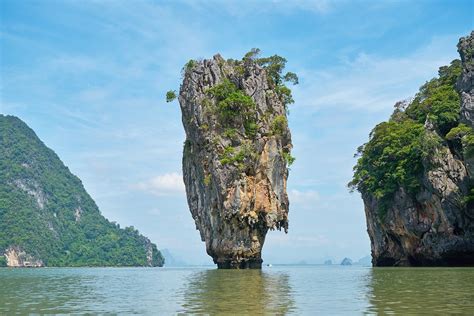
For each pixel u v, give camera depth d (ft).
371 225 279.28
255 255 204.85
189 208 234.58
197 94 214.48
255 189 201.67
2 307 69.77
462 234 206.39
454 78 256.52
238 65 222.48
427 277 123.54
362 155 286.25
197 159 215.92
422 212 225.56
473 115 191.11
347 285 104.12
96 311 64.28
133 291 99.50
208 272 187.11
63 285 126.11
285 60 228.63
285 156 212.43
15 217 634.43
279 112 216.33
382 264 271.08
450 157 205.67
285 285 106.22
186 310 63.00
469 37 201.67
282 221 211.00
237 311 61.21
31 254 595.06
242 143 203.10
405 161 225.97
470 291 81.46
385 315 55.36
